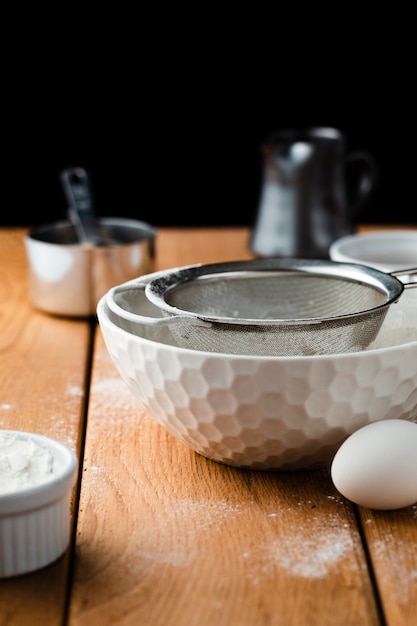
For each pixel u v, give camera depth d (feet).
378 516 2.82
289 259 3.27
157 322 2.86
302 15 6.96
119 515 2.82
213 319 2.84
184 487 2.93
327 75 7.11
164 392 2.89
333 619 2.53
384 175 7.35
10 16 6.86
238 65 7.10
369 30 6.98
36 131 7.16
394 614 2.55
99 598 2.58
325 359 2.78
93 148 7.25
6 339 3.85
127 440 3.14
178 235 5.05
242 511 2.84
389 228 5.13
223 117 7.23
